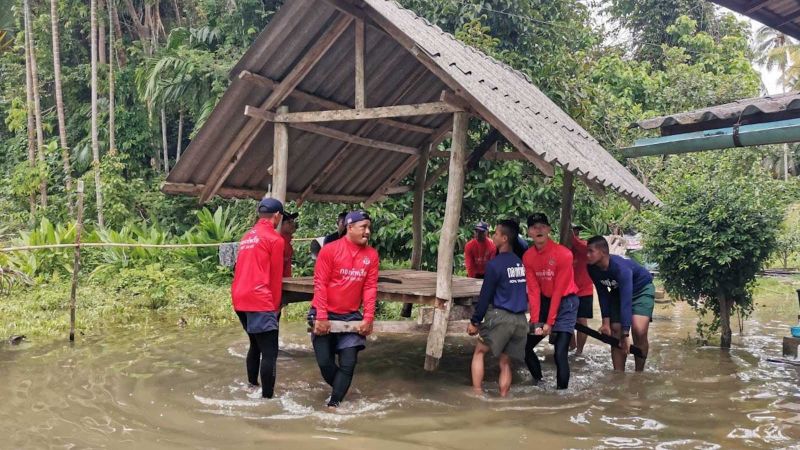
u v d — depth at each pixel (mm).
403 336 8672
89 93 19141
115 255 12766
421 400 5594
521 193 11969
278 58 6410
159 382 6109
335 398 5316
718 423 4934
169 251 13180
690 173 11797
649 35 22562
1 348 7617
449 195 5930
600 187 6793
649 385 6141
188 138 19812
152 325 9359
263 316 5473
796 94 5953
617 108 14391
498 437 4602
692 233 7766
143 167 18422
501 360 5848
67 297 10523
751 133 5371
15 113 17922
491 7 13188
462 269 12031
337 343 5461
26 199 17031
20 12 18891
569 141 6820
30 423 4844
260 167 7762
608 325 6688
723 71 20000
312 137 7602
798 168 27016
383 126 7969
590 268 6680
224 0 15414
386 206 12289
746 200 7598
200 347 7797
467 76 5809
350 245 5414
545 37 13641
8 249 7691
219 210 14078
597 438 4590
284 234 7328
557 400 5629
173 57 14766
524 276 5801
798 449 4355
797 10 5965
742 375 6496
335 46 6508
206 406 5340
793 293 13289
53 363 6852
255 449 4309
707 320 10000
